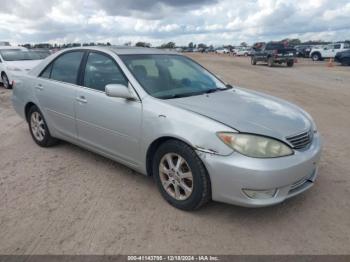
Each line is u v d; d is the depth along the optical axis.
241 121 3.19
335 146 5.48
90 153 5.05
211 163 3.06
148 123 3.51
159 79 3.98
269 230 3.13
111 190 3.89
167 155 3.46
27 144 5.49
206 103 3.59
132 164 3.89
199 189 3.21
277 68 24.58
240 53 57.97
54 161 4.75
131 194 3.80
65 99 4.54
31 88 5.18
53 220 3.28
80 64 4.48
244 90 4.59
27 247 2.88
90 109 4.16
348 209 3.49
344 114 8.03
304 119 3.67
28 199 3.68
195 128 3.16
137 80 3.79
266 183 2.95
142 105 3.60
